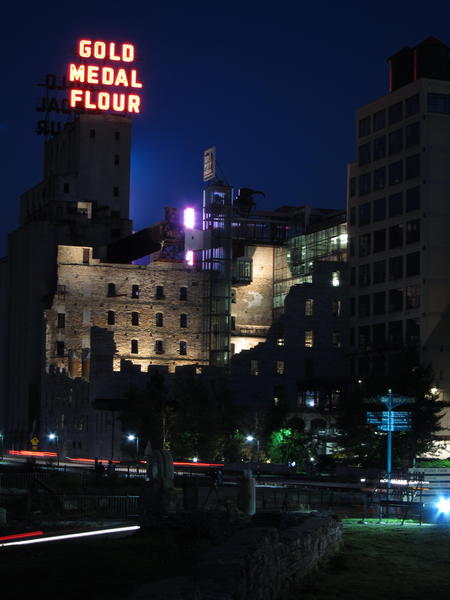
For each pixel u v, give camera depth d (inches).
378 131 6215.6
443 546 1253.7
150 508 1595.7
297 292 6643.7
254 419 5959.6
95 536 1534.2
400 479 2883.9
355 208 6412.4
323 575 996.6
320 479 3759.8
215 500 2052.2
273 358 6555.1
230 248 7249.0
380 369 5930.1
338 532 1221.1
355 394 4099.4
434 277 5698.8
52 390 7165.4
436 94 5841.5
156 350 7455.7
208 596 666.2
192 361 7504.9
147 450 4340.6
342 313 6683.1
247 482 1806.1
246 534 892.0
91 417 6328.7
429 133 5797.2
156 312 7490.2
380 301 6092.5
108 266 7445.9
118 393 6338.6
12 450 7790.4
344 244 6776.6
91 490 2701.8
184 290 7564.0
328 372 6619.1
